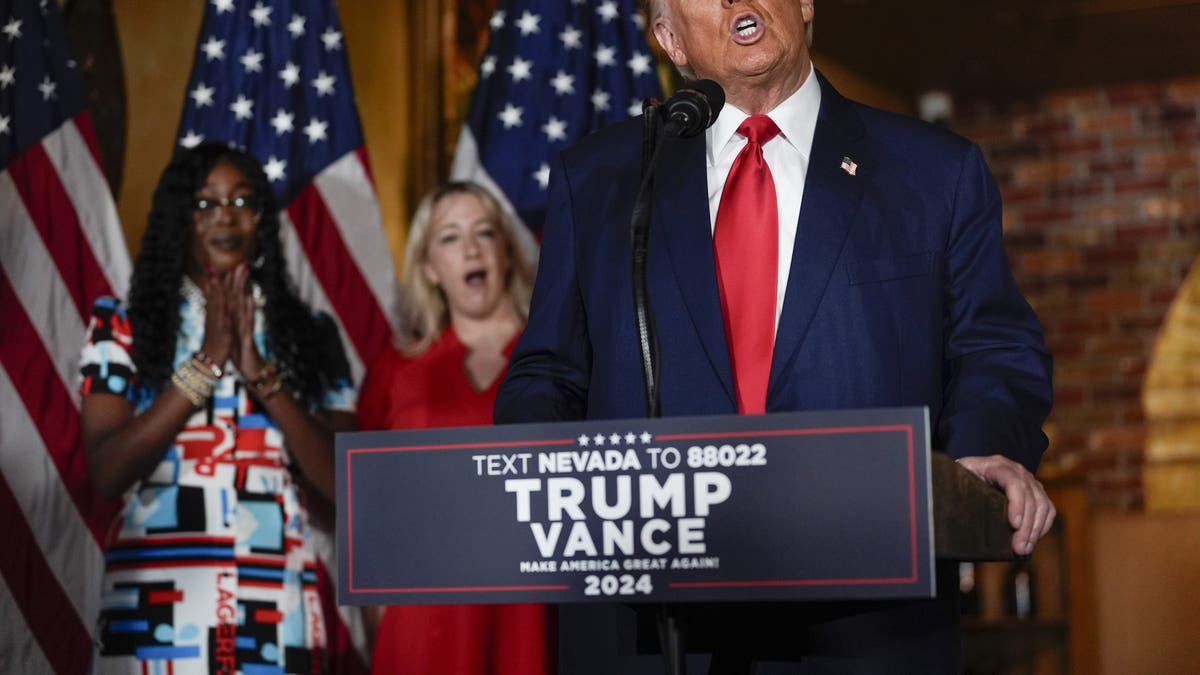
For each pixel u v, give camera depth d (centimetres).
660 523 148
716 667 181
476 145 508
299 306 455
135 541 411
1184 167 816
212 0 498
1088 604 718
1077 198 829
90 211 470
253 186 451
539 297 212
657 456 149
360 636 448
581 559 150
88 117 477
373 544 156
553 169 220
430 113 525
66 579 440
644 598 149
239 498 416
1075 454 810
